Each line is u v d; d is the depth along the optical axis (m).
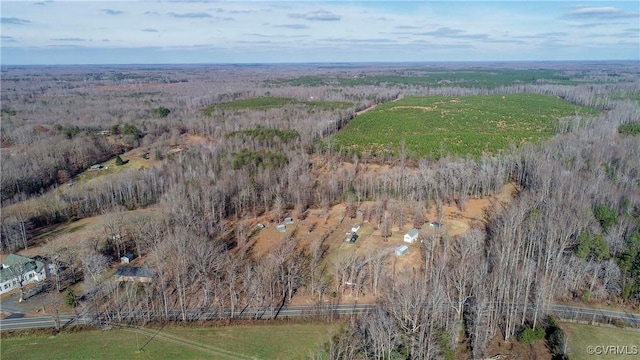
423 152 199.25
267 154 190.38
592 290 104.44
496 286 95.56
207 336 91.25
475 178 161.50
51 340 90.00
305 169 183.75
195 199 146.75
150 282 107.19
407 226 138.38
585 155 181.75
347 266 107.94
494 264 107.31
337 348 82.56
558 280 104.31
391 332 80.81
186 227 125.88
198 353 86.12
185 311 97.56
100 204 161.00
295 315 97.94
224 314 98.44
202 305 101.50
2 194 166.50
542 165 159.62
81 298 103.94
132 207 161.88
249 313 98.75
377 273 105.06
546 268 104.31
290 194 160.88
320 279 110.06
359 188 165.50
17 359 84.38
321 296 104.62
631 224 121.56
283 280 104.75
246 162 182.38
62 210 154.38
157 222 130.88
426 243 118.50
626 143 194.12
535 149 186.00
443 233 130.00
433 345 80.56
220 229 137.88
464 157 185.12
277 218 146.25
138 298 102.25
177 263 108.75
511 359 84.69
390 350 78.75
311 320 95.94
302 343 88.69
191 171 179.88
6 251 128.75
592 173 160.50
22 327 93.81
